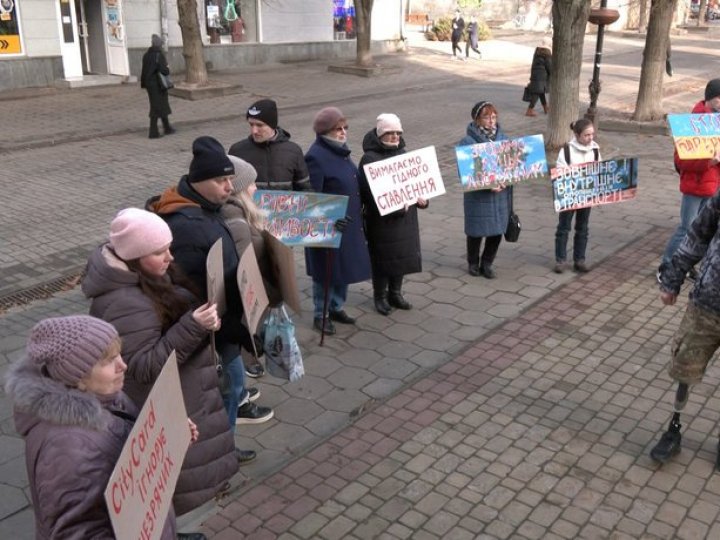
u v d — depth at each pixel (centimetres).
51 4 1789
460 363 539
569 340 574
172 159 1185
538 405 482
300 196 506
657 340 574
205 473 318
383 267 595
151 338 282
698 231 388
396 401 489
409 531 367
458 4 4078
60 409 208
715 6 5581
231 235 362
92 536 210
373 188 559
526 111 1653
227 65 2286
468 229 669
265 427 462
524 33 3847
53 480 206
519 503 387
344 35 2653
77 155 1211
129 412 247
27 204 939
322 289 580
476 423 462
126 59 1911
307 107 1673
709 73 2394
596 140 1223
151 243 278
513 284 688
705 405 479
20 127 1406
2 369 531
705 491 396
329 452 434
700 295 385
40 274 714
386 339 580
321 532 367
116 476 199
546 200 961
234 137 1358
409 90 1962
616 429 454
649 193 991
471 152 634
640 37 3734
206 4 2205
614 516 376
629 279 696
